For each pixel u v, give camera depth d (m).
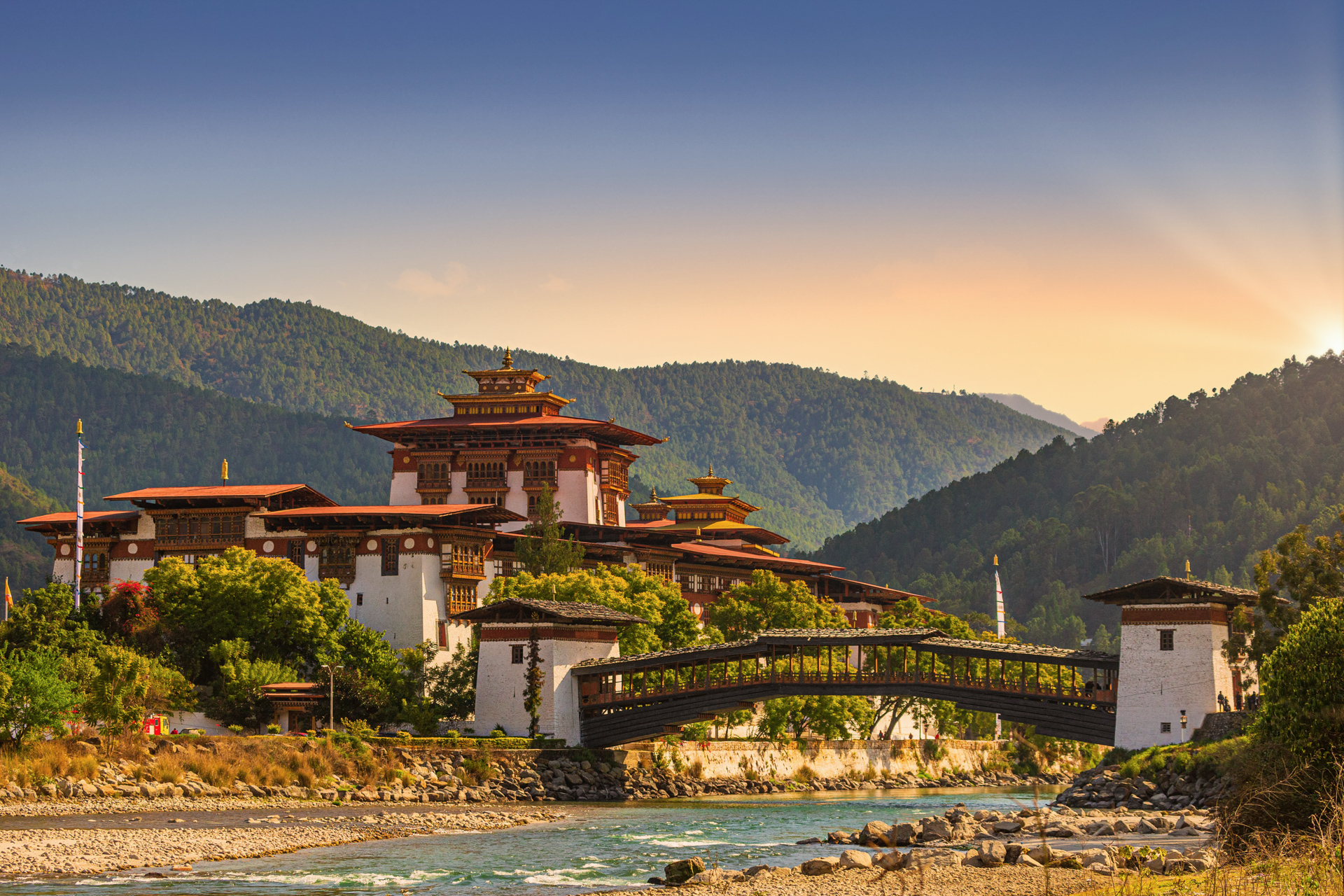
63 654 116.88
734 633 179.75
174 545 156.00
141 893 60.47
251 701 129.75
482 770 123.62
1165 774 106.31
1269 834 44.06
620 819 103.44
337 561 148.50
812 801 132.25
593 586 152.62
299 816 95.69
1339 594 116.12
